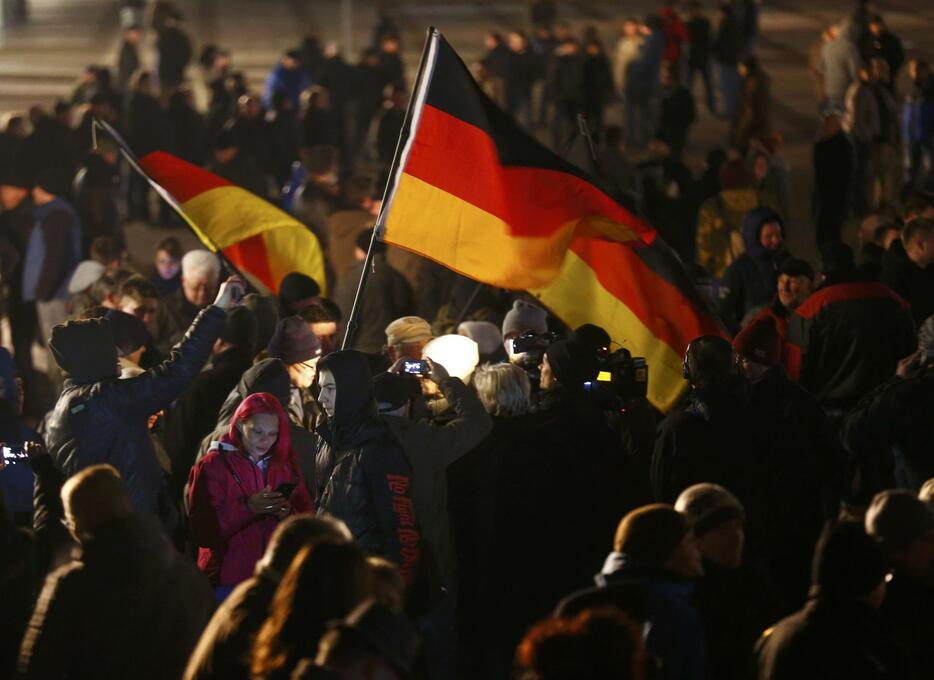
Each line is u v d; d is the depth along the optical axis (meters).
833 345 30.73
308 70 85.38
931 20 106.94
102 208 52.56
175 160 36.16
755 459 23.75
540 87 91.69
